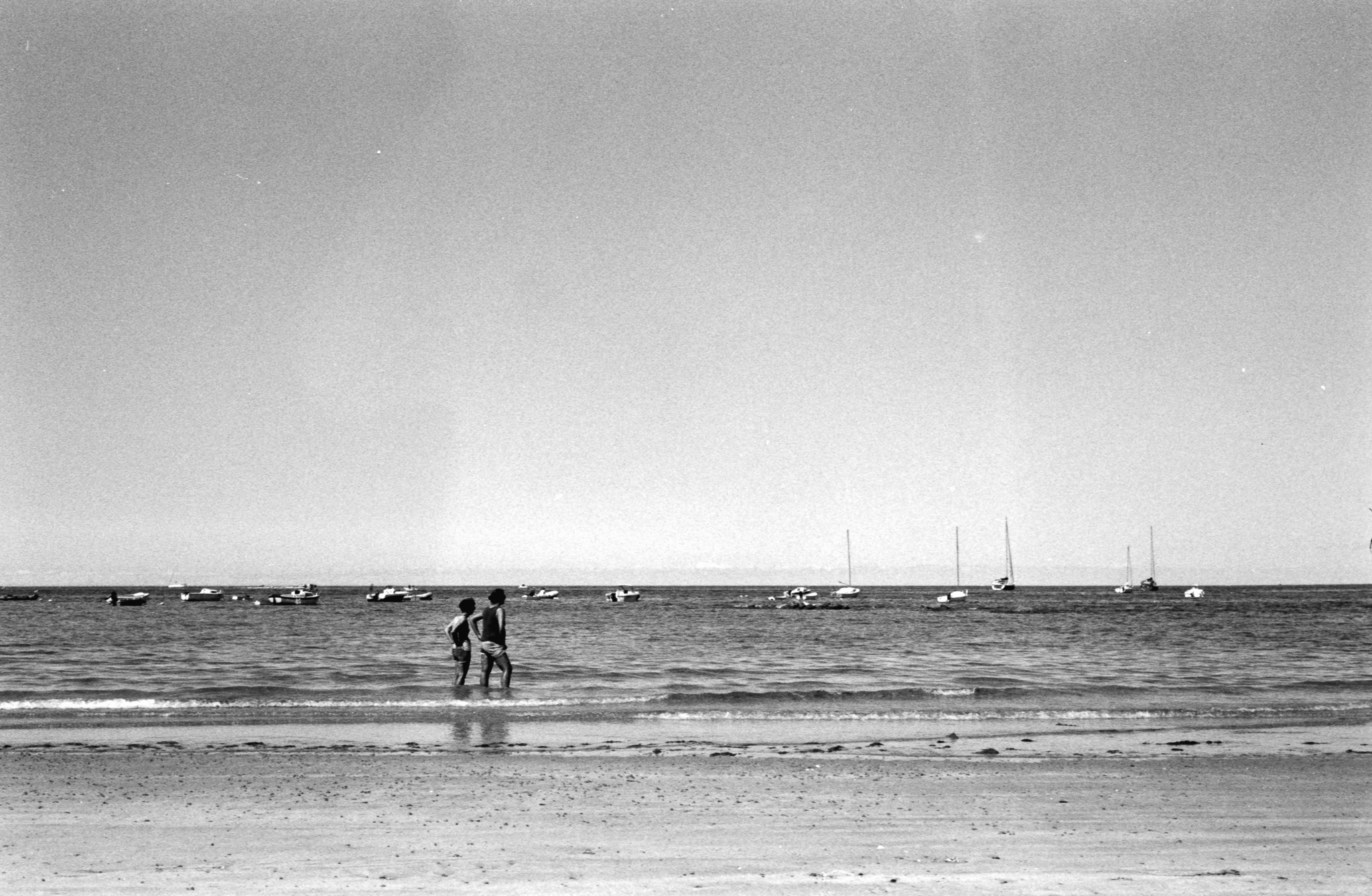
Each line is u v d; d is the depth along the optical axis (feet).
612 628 278.87
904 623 327.47
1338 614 413.59
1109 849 35.09
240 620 334.85
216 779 48.98
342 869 32.12
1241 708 80.38
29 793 45.42
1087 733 67.36
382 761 54.85
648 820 39.99
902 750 59.88
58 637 216.54
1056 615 402.72
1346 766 53.52
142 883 30.50
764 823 39.42
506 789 46.70
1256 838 36.83
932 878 31.01
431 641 196.44
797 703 84.02
